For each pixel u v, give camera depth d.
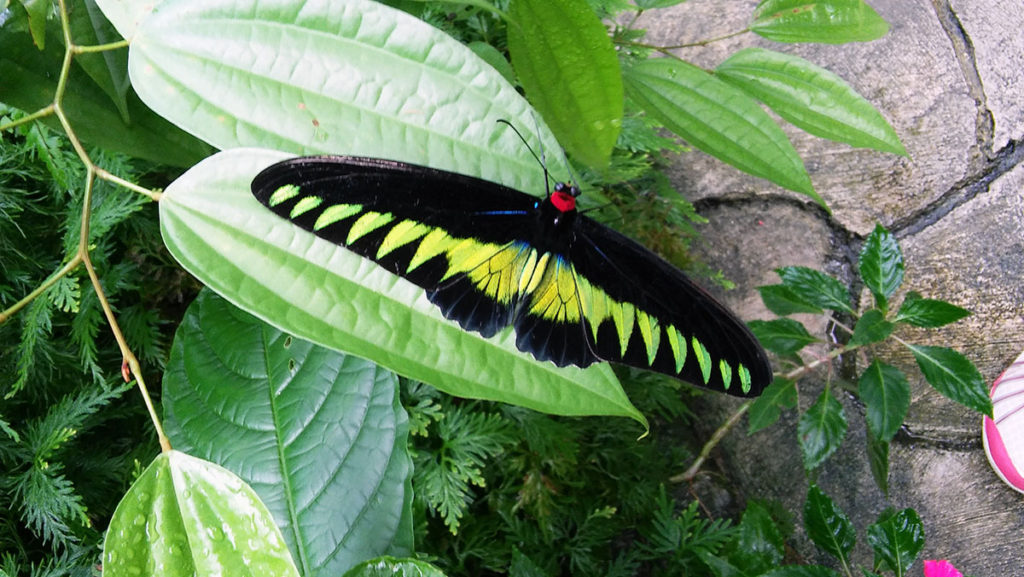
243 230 0.36
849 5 0.47
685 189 0.89
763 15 0.49
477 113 0.36
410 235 0.37
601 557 0.74
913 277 0.83
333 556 0.41
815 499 0.60
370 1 0.36
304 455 0.42
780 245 0.86
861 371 0.82
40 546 0.51
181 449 0.42
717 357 0.40
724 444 0.84
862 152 0.86
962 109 0.85
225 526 0.35
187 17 0.36
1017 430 0.76
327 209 0.36
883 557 0.58
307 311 0.36
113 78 0.41
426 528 0.58
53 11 0.40
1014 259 0.82
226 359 0.43
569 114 0.37
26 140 0.50
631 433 0.69
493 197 0.39
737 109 0.45
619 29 0.72
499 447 0.57
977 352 0.81
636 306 0.41
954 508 0.80
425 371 0.36
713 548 0.66
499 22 0.64
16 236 0.52
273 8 0.36
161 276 0.54
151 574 0.34
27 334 0.49
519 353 0.36
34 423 0.50
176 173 0.54
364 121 0.36
